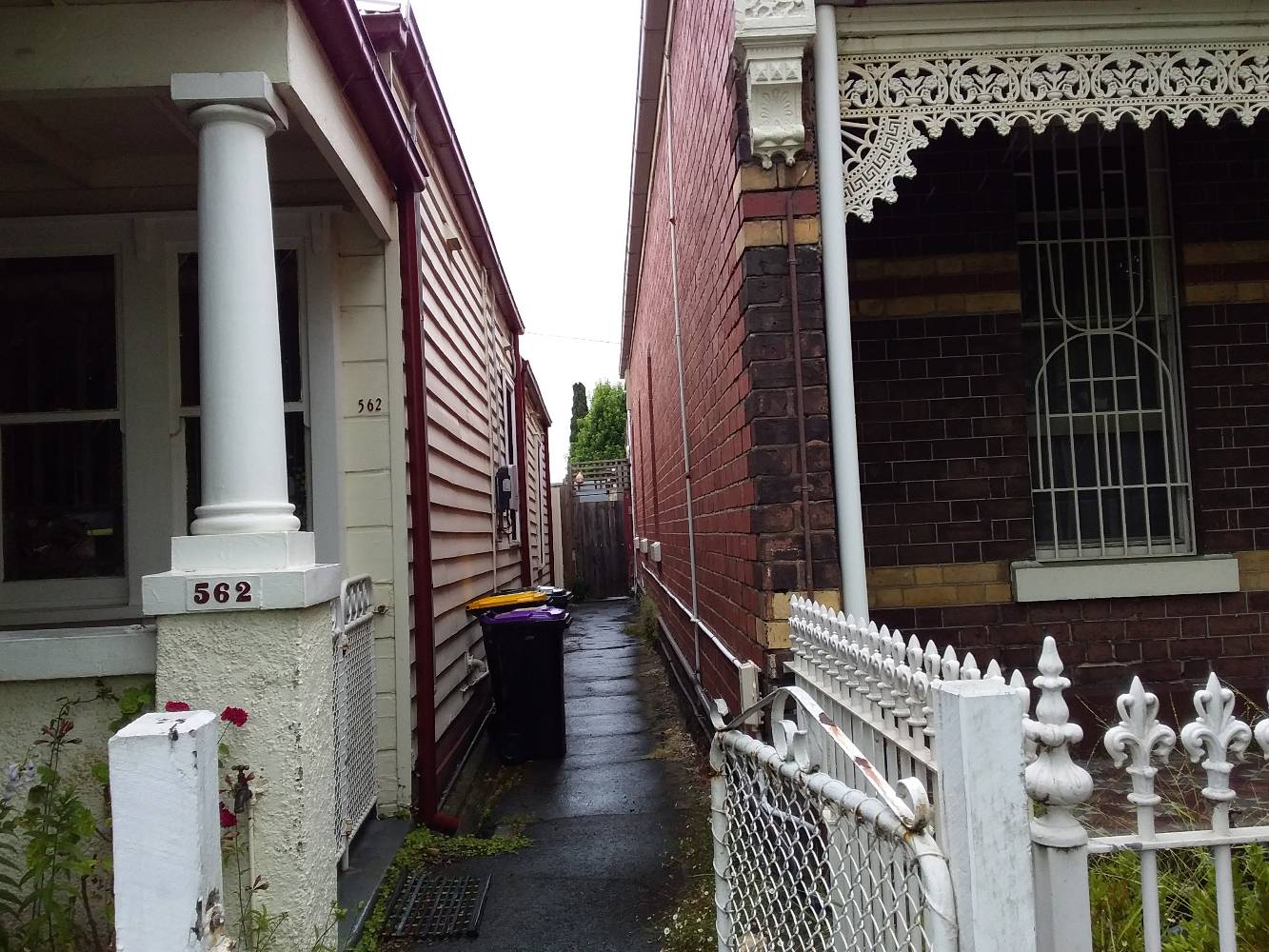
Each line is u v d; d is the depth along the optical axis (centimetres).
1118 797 366
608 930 361
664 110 796
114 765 159
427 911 384
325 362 478
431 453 567
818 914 262
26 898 282
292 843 288
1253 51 380
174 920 158
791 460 371
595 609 1942
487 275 908
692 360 651
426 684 500
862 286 500
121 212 465
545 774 613
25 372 464
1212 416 509
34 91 322
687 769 605
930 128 379
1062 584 488
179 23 322
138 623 449
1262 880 228
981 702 140
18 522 458
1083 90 379
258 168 326
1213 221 514
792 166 377
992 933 136
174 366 463
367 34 380
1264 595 497
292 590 288
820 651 303
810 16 362
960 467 496
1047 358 518
